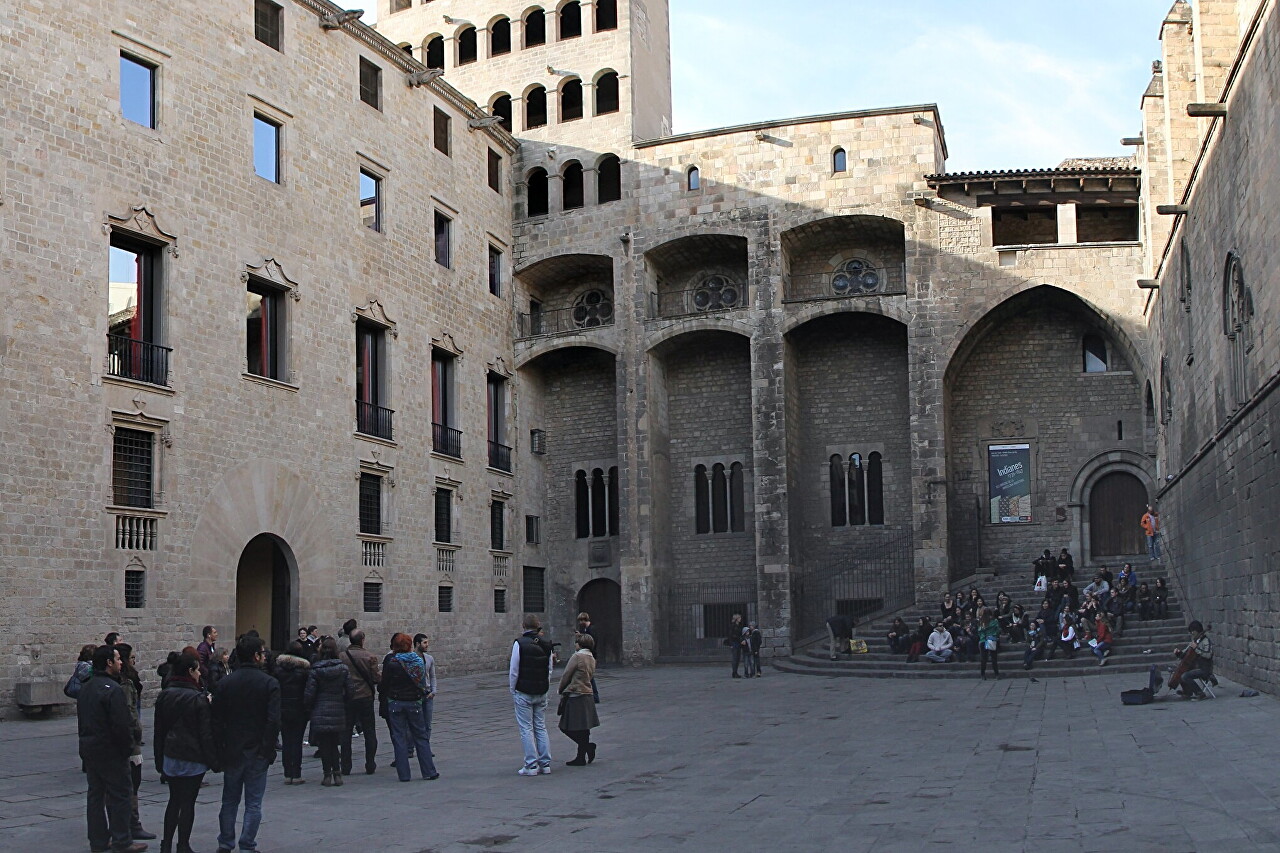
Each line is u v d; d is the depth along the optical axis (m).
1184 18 31.33
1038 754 17.44
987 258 41.09
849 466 44.56
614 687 33.62
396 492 36.78
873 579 43.50
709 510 45.53
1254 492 22.42
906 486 43.78
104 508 26.78
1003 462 43.06
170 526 28.36
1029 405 43.09
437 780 16.92
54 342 26.11
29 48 26.41
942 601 39.69
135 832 13.07
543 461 47.19
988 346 43.78
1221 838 10.98
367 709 17.64
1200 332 27.86
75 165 27.06
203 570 29.14
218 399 30.12
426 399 38.91
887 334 44.72
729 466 45.44
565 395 47.53
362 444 35.28
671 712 26.30
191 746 11.77
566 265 46.28
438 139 41.31
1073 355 42.94
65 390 26.22
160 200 29.11
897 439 44.09
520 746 21.02
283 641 32.16
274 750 12.23
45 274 26.12
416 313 38.75
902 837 12.02
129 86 28.95
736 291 45.69
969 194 41.47
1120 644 31.66
